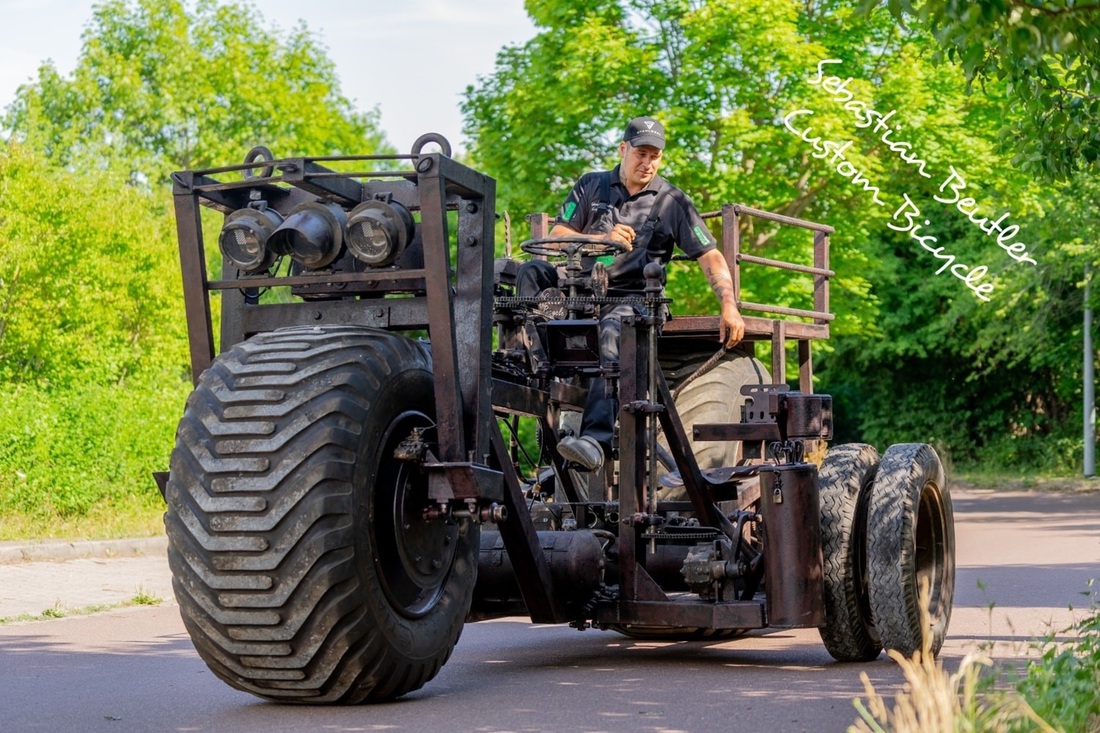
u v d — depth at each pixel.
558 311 6.84
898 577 6.78
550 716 5.38
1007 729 4.31
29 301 22.28
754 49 22.28
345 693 5.42
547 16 23.64
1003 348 36.22
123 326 25.11
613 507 7.14
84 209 23.42
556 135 23.31
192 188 5.78
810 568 6.55
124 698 6.11
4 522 15.60
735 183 22.50
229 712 5.59
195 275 5.81
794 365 23.58
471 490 5.46
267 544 5.10
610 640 8.34
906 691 5.98
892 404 40.72
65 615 9.89
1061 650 6.69
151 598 10.70
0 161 22.92
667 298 6.80
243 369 5.35
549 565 6.52
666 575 7.35
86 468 16.86
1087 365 33.97
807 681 6.37
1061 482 32.00
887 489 6.92
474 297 5.75
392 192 5.80
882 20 23.62
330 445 5.18
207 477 5.17
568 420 7.58
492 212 5.82
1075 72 7.02
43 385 21.17
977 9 4.58
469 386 5.72
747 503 7.67
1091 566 12.98
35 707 5.89
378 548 5.41
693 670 6.83
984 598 10.19
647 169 7.97
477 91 24.88
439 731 5.05
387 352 5.50
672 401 7.09
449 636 5.77
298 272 5.91
